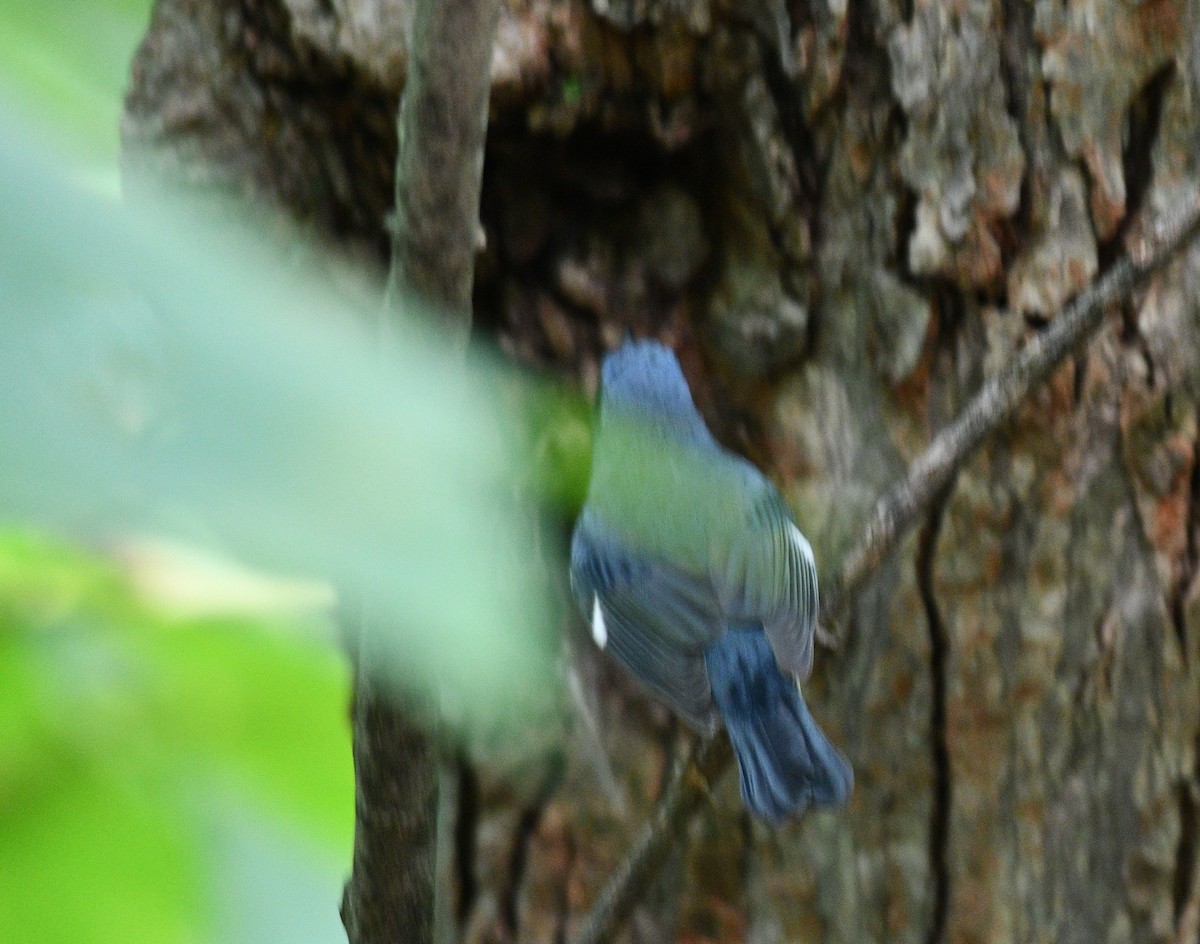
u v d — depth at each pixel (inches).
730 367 279.0
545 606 276.7
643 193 279.7
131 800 108.2
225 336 40.1
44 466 35.2
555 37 258.1
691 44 259.4
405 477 41.2
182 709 112.4
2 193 36.2
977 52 258.2
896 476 268.5
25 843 104.7
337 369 41.6
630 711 285.6
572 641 283.6
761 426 279.6
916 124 260.1
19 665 106.4
